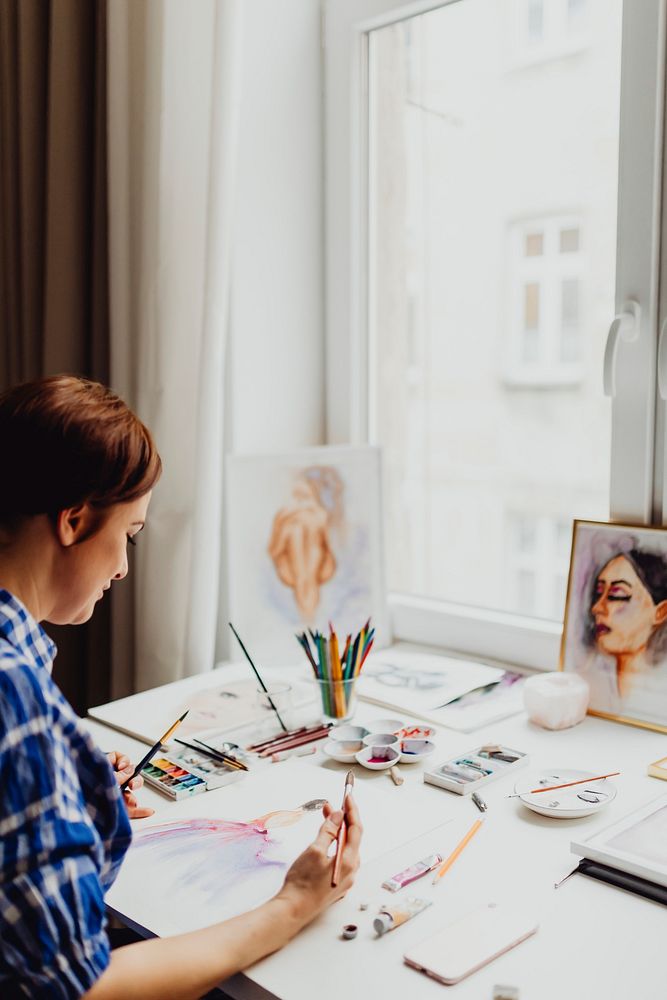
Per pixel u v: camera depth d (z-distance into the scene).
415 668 1.48
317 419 1.78
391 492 2.06
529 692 1.25
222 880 0.88
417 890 0.85
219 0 1.41
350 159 1.67
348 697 1.28
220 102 1.43
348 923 0.80
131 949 0.73
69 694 1.71
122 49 1.48
